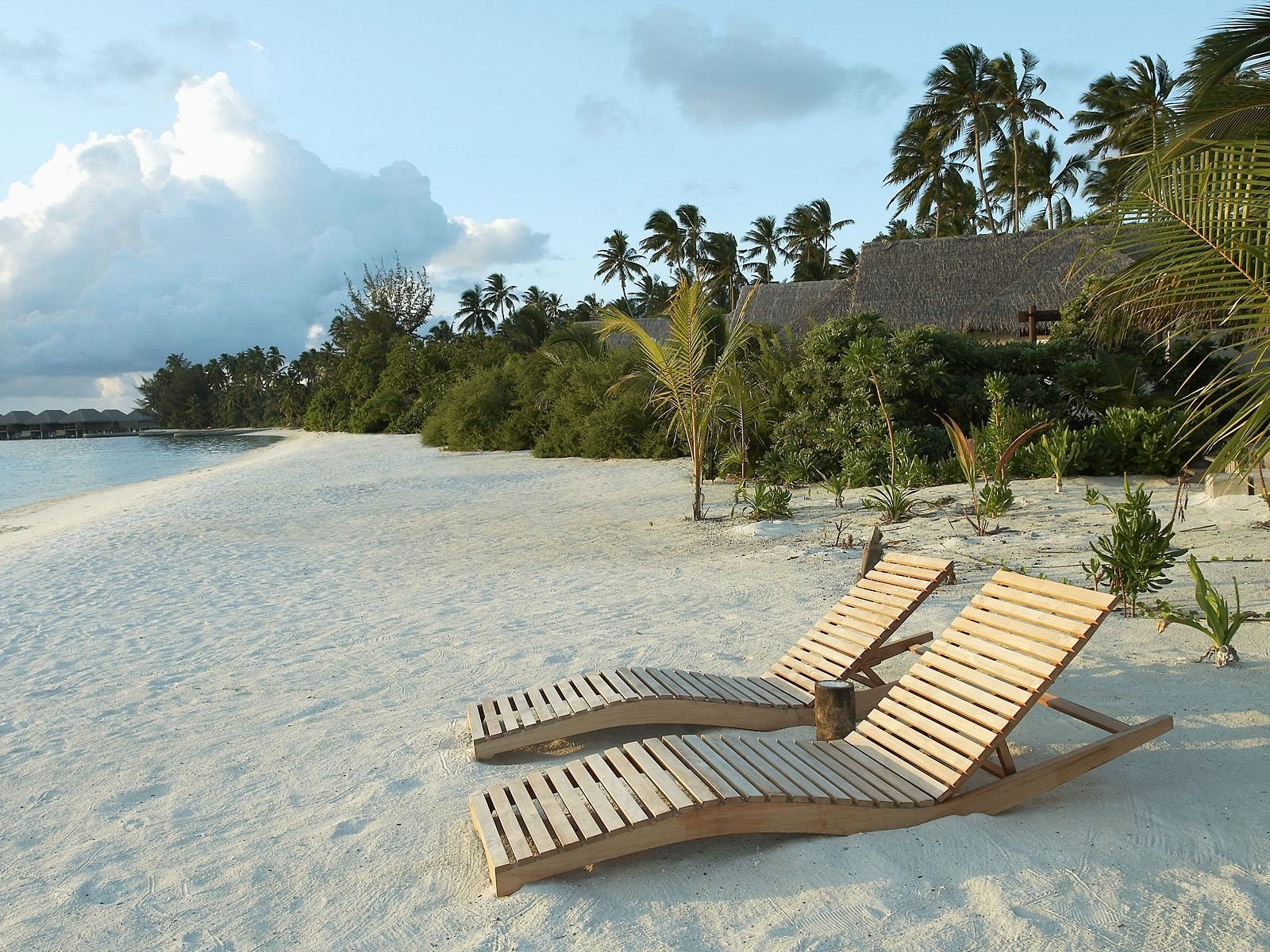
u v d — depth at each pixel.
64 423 121.69
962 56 45.09
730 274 64.75
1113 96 42.94
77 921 3.25
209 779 4.54
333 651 6.90
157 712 5.65
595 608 7.86
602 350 29.22
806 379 16.52
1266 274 5.35
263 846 3.77
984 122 45.69
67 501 22.75
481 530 13.21
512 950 2.92
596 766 3.89
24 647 7.50
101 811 4.21
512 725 4.62
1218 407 5.06
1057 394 15.52
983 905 3.03
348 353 58.91
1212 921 2.89
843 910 3.05
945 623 6.61
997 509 9.98
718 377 12.87
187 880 3.52
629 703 4.65
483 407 30.19
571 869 3.37
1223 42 7.80
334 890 3.38
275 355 118.69
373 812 4.05
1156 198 5.65
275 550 12.12
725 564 9.57
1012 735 4.60
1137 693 4.96
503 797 3.74
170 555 12.08
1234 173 5.29
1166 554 6.48
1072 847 3.39
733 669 5.93
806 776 3.72
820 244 71.25
